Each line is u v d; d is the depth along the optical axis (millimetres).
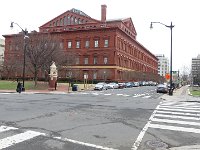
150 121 12945
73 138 8938
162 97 32469
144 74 103688
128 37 90500
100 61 79562
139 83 85938
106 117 13836
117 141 8711
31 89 46188
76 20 91750
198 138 9500
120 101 24719
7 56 83500
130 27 99938
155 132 10352
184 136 9773
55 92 40812
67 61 61219
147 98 30875
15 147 7617
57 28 93438
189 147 8156
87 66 80875
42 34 55344
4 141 8273
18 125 10953
